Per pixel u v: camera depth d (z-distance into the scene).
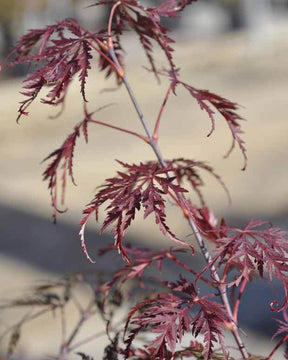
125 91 19.55
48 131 17.19
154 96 19.17
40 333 5.45
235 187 12.71
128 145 15.88
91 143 16.19
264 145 14.88
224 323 1.72
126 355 1.66
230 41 26.16
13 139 16.78
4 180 14.14
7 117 17.69
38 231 10.84
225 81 20.91
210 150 15.09
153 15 1.88
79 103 18.61
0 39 26.06
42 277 8.85
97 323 5.55
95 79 19.72
